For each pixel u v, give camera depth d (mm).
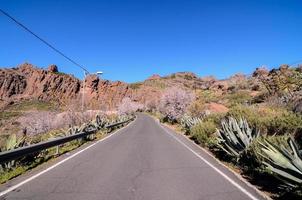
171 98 53219
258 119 17562
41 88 166750
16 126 50594
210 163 12875
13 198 7285
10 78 173375
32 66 188500
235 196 7770
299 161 7469
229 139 13000
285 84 31875
